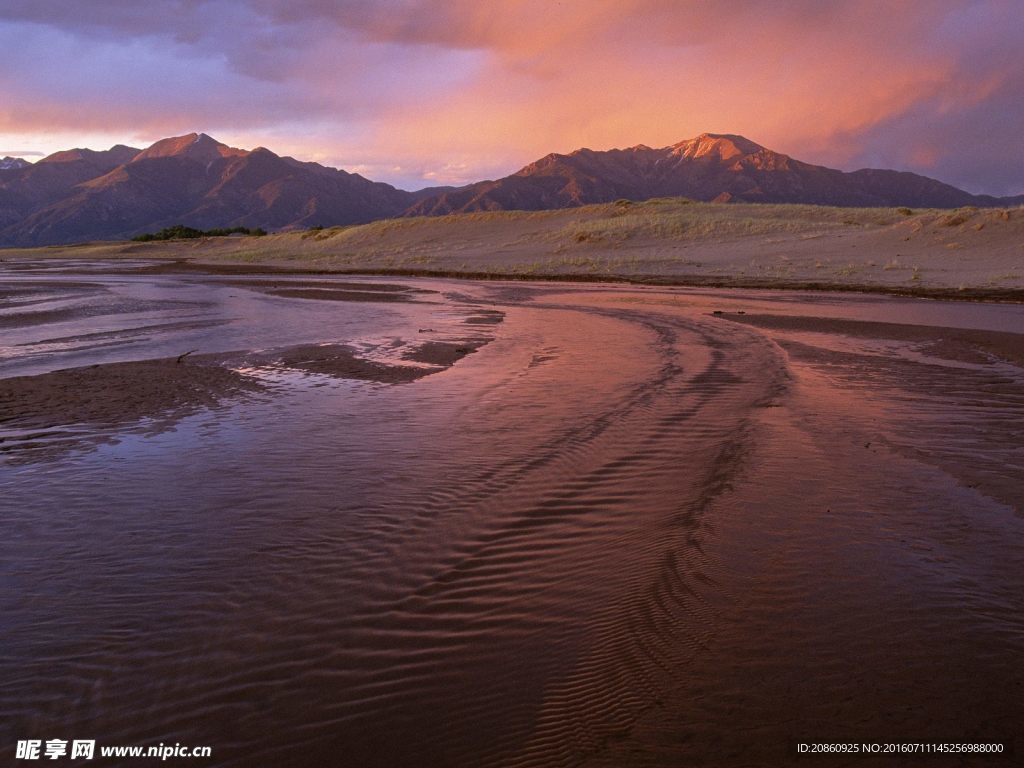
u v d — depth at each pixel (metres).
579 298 25.09
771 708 2.92
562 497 5.48
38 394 9.55
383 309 22.09
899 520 4.91
